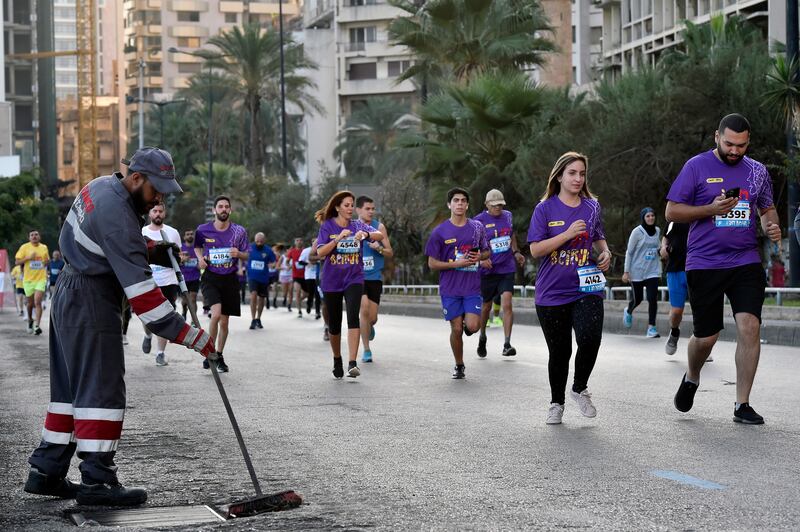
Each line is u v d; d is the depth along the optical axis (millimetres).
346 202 13391
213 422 9750
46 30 144875
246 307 40156
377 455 7879
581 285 9141
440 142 37531
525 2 41500
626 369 13711
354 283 13320
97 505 6293
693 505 6062
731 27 38969
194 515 6012
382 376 13547
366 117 85250
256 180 69250
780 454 7582
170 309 6340
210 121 71812
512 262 16031
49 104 144625
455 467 7348
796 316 19922
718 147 9102
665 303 23859
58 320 6363
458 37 40750
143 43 183000
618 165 29906
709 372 13172
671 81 30500
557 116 35250
